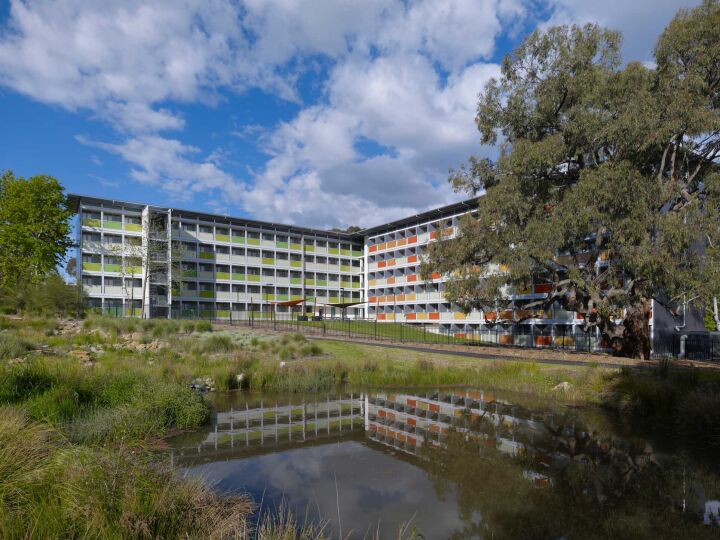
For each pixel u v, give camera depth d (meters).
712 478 7.21
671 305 27.09
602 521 5.56
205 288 61.34
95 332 23.95
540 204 25.39
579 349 35.66
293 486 6.62
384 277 70.88
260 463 7.73
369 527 5.29
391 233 68.56
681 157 25.19
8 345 16.31
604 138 22.64
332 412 12.58
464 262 28.08
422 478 7.05
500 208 25.12
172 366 16.98
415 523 5.41
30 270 40.00
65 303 31.94
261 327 39.41
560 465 7.80
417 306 63.19
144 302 48.44
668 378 14.36
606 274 24.42
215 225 62.38
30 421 7.49
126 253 48.44
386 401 14.43
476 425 10.97
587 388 14.99
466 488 6.68
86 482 4.88
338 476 7.11
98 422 8.55
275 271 67.81
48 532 4.00
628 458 8.29
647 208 21.06
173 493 5.13
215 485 6.54
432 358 24.05
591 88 24.05
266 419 11.55
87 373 11.79
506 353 26.58
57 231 43.31
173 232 58.31
